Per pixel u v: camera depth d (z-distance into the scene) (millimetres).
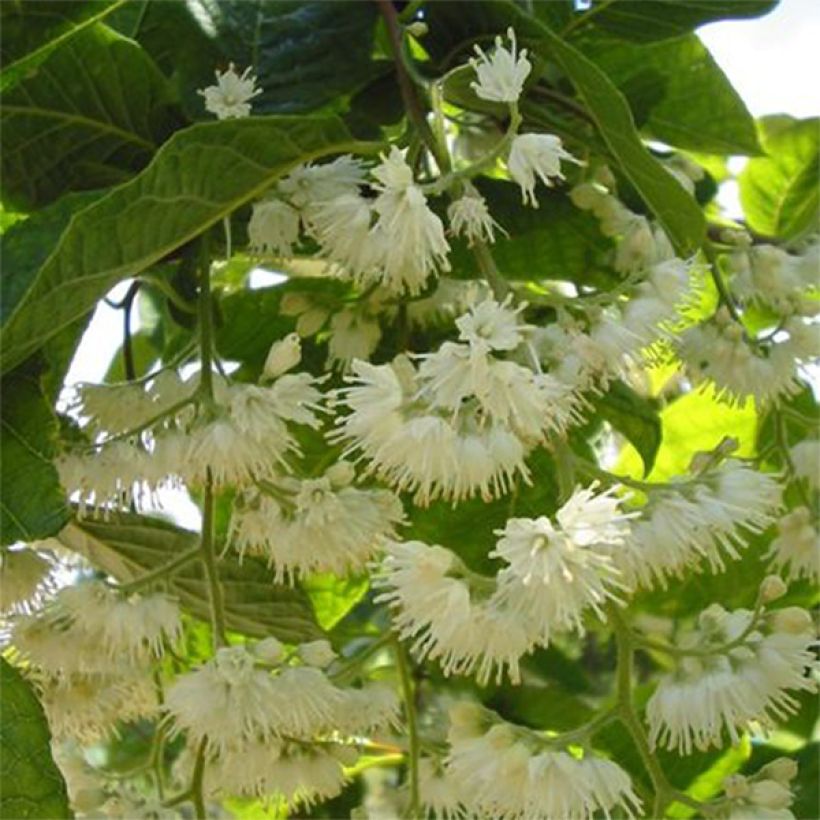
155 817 457
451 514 511
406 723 494
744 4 506
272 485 457
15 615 469
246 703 444
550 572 411
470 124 505
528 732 430
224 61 490
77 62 480
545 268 512
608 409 521
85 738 485
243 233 473
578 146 501
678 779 542
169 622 458
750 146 530
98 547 498
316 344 520
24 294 426
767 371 486
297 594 497
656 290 448
